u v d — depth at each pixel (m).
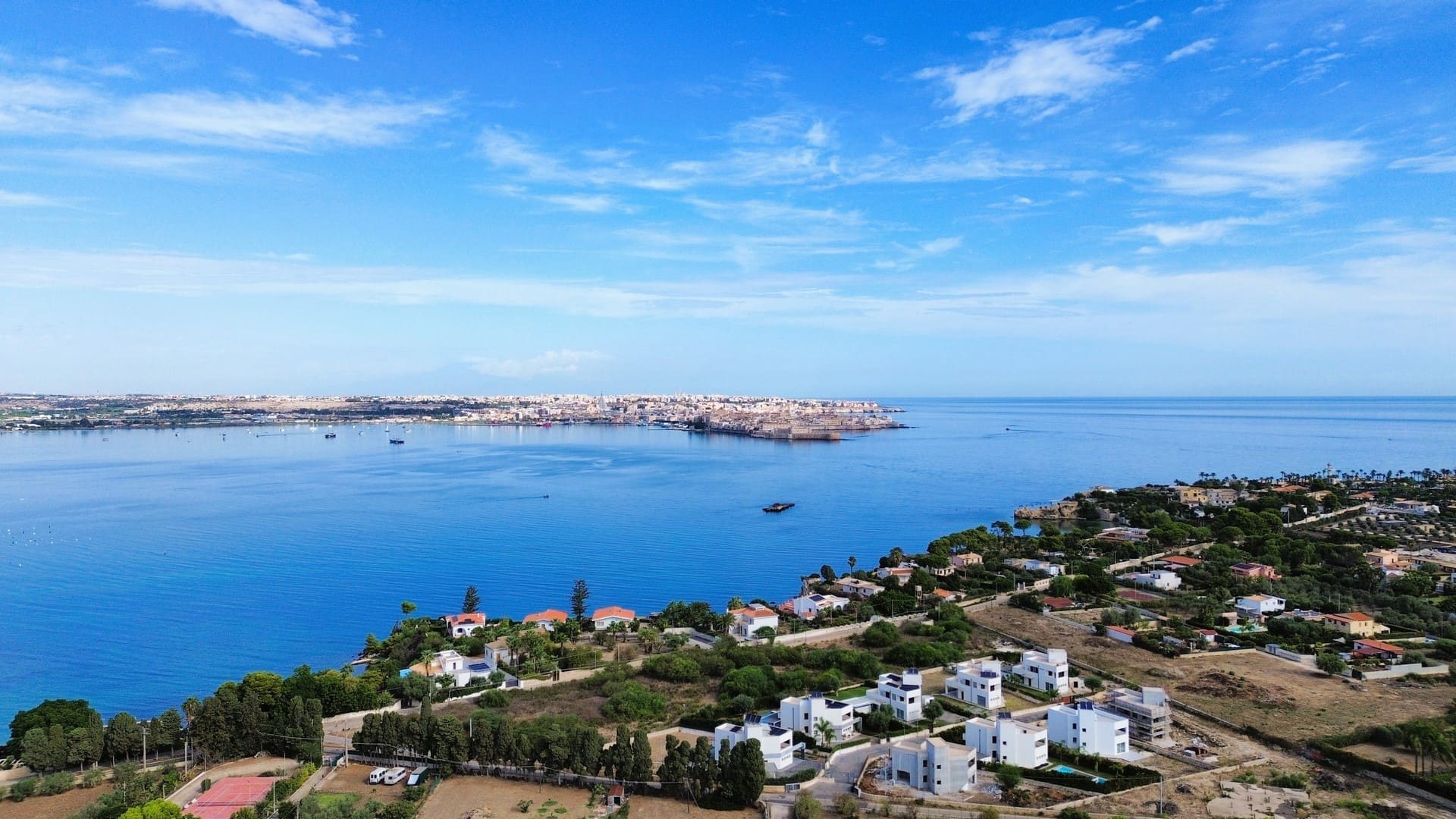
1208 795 123.38
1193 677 175.88
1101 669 183.75
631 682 175.88
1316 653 188.38
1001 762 136.88
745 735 137.12
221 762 142.38
